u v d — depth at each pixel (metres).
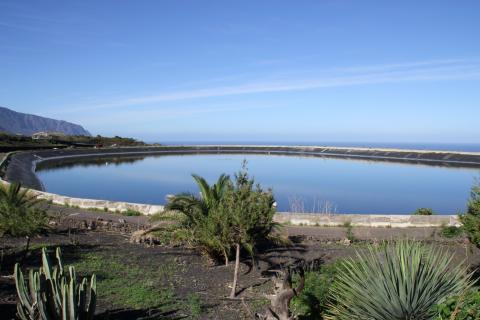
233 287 9.24
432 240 14.08
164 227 13.46
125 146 97.12
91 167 55.72
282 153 97.75
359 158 82.50
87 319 6.05
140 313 7.64
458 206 28.62
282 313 5.96
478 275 8.44
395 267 5.11
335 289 6.46
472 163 63.66
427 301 4.88
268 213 9.98
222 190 12.09
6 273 9.40
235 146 109.25
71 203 19.98
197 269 11.12
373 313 5.00
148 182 40.06
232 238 10.10
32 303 5.92
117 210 19.20
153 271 10.57
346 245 14.12
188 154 89.81
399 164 66.00
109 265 10.75
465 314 4.04
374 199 31.34
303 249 13.41
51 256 11.12
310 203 29.36
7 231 10.43
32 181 36.34
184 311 7.91
